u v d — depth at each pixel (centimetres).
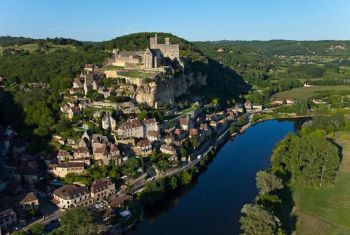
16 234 18988
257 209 19688
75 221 18612
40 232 19550
